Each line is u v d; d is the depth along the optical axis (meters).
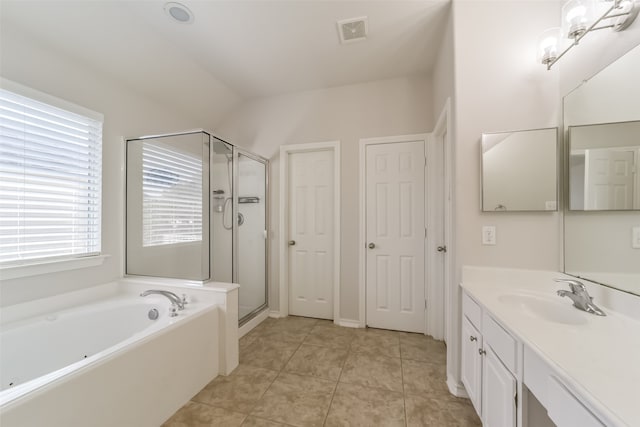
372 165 2.74
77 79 1.85
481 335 1.32
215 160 2.35
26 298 1.63
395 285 2.68
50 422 1.00
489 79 1.58
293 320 2.93
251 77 2.67
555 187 1.46
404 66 2.46
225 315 1.90
